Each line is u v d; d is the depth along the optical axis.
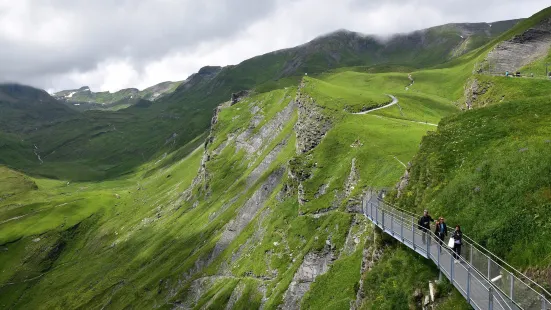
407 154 88.25
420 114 146.88
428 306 32.88
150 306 165.88
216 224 181.38
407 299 35.78
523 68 129.00
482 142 45.34
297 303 83.12
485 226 33.72
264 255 112.69
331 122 133.50
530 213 31.12
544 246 27.97
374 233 48.81
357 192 84.19
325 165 108.56
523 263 28.67
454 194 40.19
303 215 103.50
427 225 35.56
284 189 128.38
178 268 174.75
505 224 32.12
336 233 82.12
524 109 48.69
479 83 99.62
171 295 162.50
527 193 32.81
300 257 91.06
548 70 117.88
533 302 22.73
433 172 46.22
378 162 88.62
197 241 187.50
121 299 188.00
